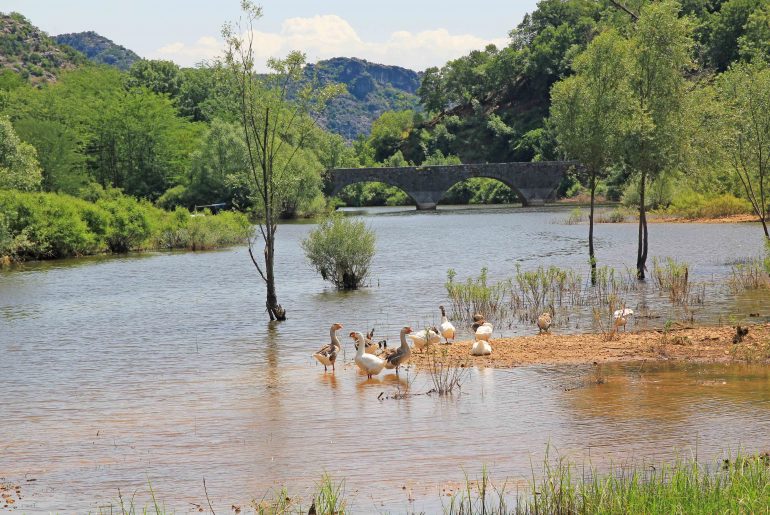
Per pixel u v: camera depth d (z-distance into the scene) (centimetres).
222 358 2498
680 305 3131
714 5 18025
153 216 7819
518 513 1221
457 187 17875
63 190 10312
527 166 14288
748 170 4422
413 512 1248
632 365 2114
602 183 15300
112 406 1939
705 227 7381
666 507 1148
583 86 3916
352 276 4147
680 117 3841
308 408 1838
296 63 3278
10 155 7525
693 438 1523
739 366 2059
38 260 6650
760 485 1219
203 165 11800
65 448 1614
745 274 3909
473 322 2898
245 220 8112
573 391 1880
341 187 13600
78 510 1298
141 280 4950
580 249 5909
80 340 2942
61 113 12912
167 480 1420
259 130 3303
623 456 1444
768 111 4150
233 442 1612
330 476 1409
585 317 2969
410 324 2997
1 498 1355
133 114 13125
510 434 1592
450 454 1495
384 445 1558
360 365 2127
